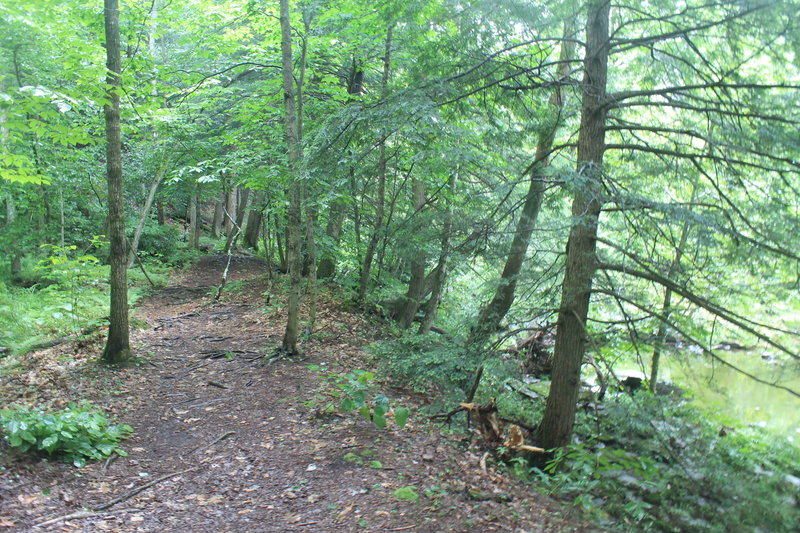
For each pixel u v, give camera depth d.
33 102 5.94
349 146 7.06
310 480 5.05
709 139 5.01
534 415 8.14
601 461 5.33
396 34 9.93
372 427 6.42
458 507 4.60
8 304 10.15
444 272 9.86
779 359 4.64
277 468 5.30
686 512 4.92
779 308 5.99
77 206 16.66
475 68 5.90
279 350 9.20
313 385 7.82
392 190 12.36
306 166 7.01
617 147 5.85
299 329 10.95
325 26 10.98
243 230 26.72
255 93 12.28
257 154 12.14
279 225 16.84
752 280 5.13
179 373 8.22
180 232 26.59
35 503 4.11
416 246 6.92
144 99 13.02
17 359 7.96
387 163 10.03
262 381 8.00
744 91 4.95
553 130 7.18
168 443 5.78
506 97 6.66
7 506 3.98
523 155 7.73
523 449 6.11
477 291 11.09
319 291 13.92
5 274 13.30
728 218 4.80
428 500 4.71
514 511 4.65
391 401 7.45
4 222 14.98
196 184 15.30
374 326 11.94
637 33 6.27
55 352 8.48
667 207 4.70
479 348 6.79
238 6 12.83
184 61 13.04
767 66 5.09
